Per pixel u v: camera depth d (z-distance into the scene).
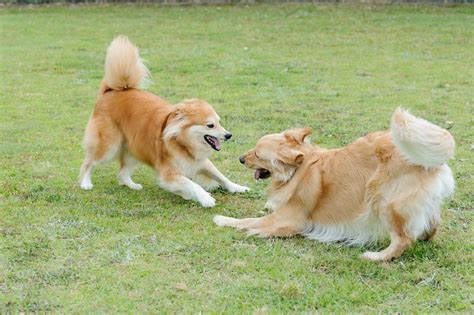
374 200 6.16
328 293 5.50
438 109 11.66
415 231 6.09
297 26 21.48
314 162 6.69
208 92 13.23
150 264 6.05
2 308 5.27
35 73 15.16
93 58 16.88
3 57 17.02
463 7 24.56
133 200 7.82
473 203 7.58
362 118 11.19
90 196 7.90
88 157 8.18
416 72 14.85
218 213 7.45
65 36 20.25
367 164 6.29
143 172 8.97
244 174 8.80
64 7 26.41
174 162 7.70
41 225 6.94
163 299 5.39
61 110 11.99
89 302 5.34
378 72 14.94
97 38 19.88
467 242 6.53
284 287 5.48
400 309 5.25
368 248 6.45
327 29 20.89
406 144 5.71
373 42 18.77
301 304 5.32
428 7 24.75
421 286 5.64
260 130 10.65
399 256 6.15
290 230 6.70
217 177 8.12
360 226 6.39
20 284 5.66
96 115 8.18
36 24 22.55
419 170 5.96
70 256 6.20
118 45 8.20
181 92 13.24
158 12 24.94
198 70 15.31
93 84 14.09
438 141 5.67
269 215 6.88
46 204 7.59
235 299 5.39
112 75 8.19
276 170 6.81
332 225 6.56
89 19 23.58
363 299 5.40
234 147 9.80
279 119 11.23
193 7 26.00
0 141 10.09
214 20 22.91
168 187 7.72
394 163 6.05
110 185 8.38
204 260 6.15
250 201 7.89
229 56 16.89
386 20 22.23
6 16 24.34
